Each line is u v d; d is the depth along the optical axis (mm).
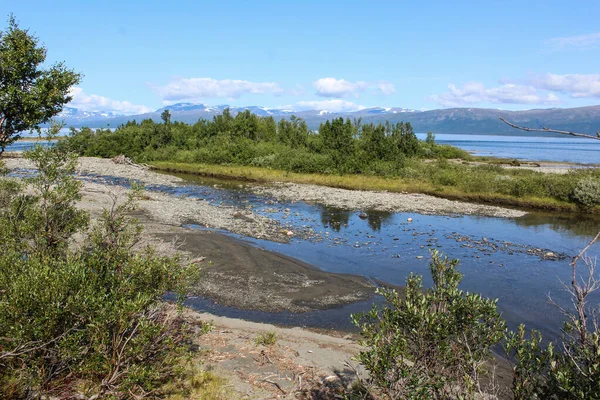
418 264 19766
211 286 15922
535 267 19797
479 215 31859
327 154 52906
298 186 43531
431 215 31391
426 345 5469
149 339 7621
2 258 8289
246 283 16375
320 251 21562
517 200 36375
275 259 19250
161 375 8250
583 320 5078
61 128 11000
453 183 42938
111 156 67062
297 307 14602
